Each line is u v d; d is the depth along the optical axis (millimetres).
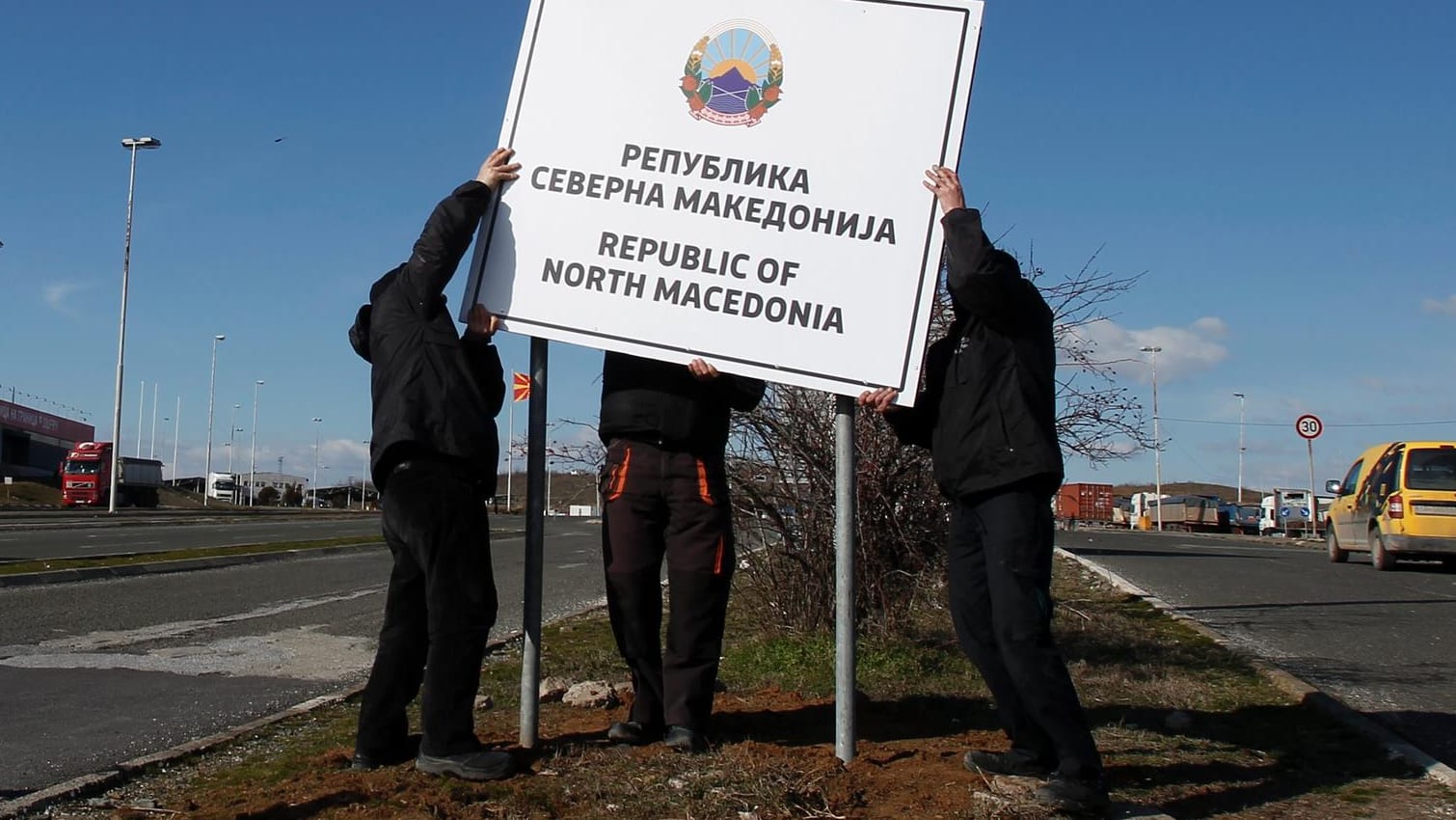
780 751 4516
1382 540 17500
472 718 4211
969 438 4031
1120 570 15891
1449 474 17047
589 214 4594
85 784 4406
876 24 4578
